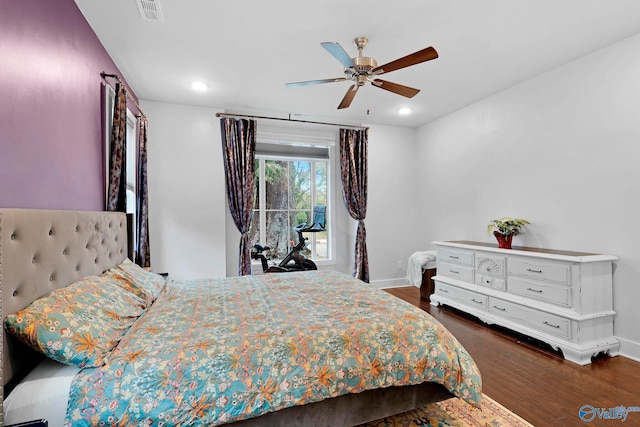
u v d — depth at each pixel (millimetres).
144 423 1168
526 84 3301
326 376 1416
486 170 3824
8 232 1159
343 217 5027
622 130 2539
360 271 4691
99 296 1582
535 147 3227
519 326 2877
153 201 3686
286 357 1401
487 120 3783
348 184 4699
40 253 1372
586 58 2766
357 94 3629
